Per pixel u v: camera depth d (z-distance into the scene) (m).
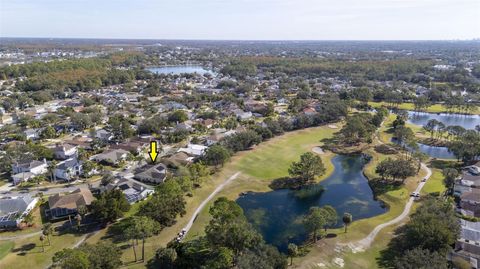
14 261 68.88
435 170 117.81
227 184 107.94
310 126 174.25
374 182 110.69
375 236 78.81
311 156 112.50
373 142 150.50
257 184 109.25
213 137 144.00
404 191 101.94
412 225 72.19
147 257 70.75
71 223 82.62
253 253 61.44
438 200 86.00
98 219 84.00
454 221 72.12
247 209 94.25
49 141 148.25
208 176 111.44
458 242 69.56
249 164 123.88
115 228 81.25
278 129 158.75
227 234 67.00
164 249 68.31
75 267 56.75
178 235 79.00
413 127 176.12
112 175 106.00
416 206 93.00
